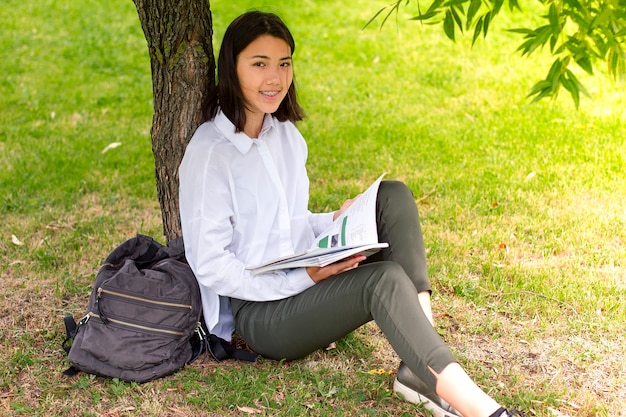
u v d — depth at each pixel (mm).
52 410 2973
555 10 3350
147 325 3105
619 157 5930
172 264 3219
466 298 3902
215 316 3197
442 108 7484
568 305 3797
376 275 2812
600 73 8148
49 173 5891
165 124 3738
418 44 9695
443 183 5555
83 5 11812
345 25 10641
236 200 3104
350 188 5539
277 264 2908
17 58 9406
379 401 3002
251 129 3166
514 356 3391
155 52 3633
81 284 4098
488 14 3588
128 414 2930
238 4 11633
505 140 6492
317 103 7703
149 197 5477
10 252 4520
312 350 3104
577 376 3221
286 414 2926
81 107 7715
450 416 2822
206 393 3047
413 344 2686
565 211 5012
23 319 3719
